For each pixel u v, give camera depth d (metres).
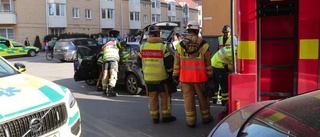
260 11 3.22
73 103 3.95
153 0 56.69
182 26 16.61
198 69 5.04
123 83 8.94
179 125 5.62
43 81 4.10
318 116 2.10
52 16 38.41
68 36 38.19
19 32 35.69
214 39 9.92
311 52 3.03
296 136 1.96
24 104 3.29
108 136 5.16
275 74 3.27
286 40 3.20
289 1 3.13
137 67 8.37
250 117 2.50
